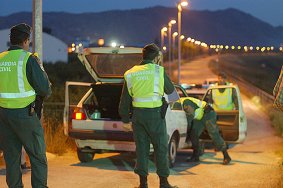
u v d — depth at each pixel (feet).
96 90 44.11
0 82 23.72
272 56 649.20
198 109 46.60
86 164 43.14
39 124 24.32
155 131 29.78
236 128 51.08
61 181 34.58
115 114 43.75
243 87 211.20
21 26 24.52
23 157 37.09
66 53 332.80
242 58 626.64
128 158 47.73
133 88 29.91
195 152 47.83
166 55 364.99
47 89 23.91
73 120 42.29
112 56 41.50
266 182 35.63
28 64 23.72
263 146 63.31
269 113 113.80
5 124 24.39
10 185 24.86
